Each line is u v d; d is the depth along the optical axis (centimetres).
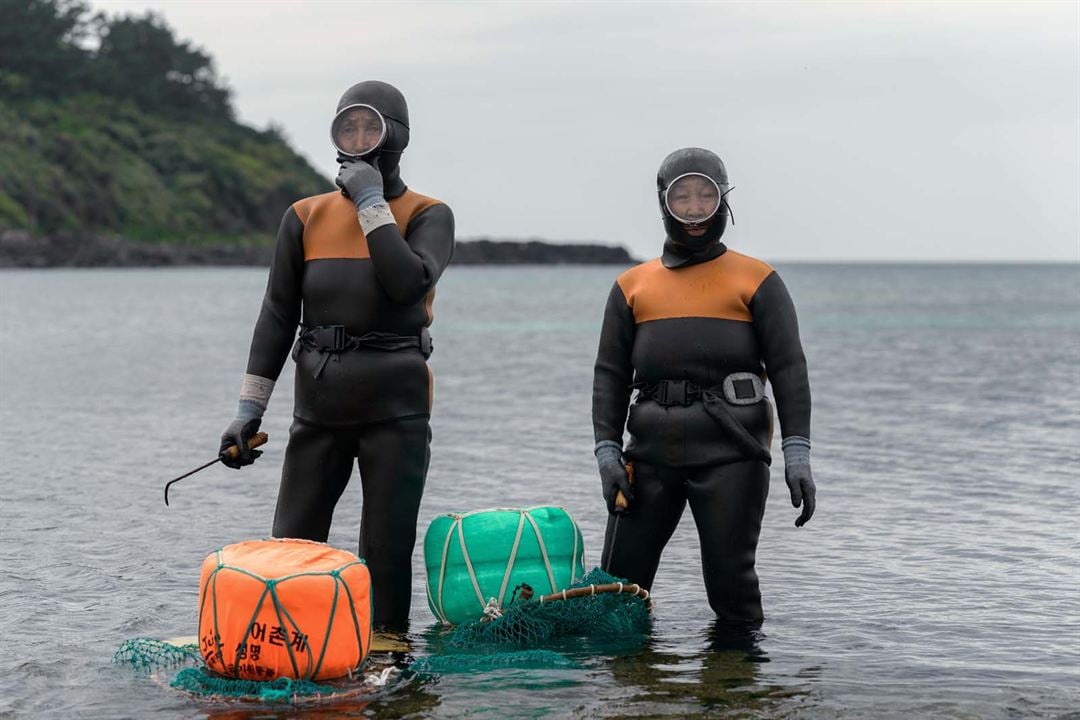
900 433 1786
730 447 750
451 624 749
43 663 688
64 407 2070
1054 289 12462
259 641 630
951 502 1222
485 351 3609
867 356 3512
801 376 754
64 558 958
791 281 15975
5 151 14788
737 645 726
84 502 1205
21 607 812
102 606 820
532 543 735
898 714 605
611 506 764
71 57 17212
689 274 763
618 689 640
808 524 1110
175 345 3678
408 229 752
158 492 1268
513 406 2119
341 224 748
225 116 19262
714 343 751
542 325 5141
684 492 767
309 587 633
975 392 2430
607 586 721
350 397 734
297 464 750
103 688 646
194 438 1703
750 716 599
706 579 768
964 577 908
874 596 852
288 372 2886
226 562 649
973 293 10875
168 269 14775
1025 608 819
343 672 646
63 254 14112
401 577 747
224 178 17100
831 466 1470
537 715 600
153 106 18062
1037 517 1140
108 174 15700
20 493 1252
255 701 624
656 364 757
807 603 830
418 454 744
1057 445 1648
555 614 719
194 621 786
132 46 18238
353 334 740
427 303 760
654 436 754
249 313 5700
